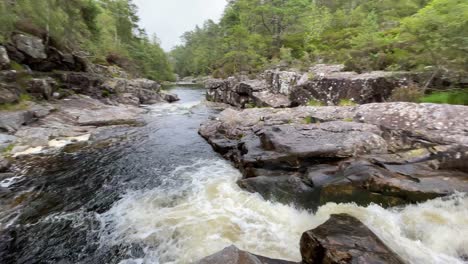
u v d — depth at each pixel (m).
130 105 27.80
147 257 5.46
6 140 12.62
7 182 9.23
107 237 6.18
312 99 16.12
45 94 19.58
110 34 54.31
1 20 18.11
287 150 8.51
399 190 6.20
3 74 16.88
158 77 70.62
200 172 10.21
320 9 41.72
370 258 3.93
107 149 13.23
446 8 10.76
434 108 8.16
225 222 6.53
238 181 8.72
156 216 6.98
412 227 5.49
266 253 5.31
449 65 11.12
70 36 28.44
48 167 10.73
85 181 9.48
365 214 6.14
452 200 5.76
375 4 39.59
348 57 19.28
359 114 9.76
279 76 21.19
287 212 6.91
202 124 17.44
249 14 46.53
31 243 5.99
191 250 5.51
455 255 4.70
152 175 10.03
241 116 15.08
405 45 15.80
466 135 6.89
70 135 15.26
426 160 6.93
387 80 12.51
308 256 4.60
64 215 7.18
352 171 7.13
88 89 26.03
